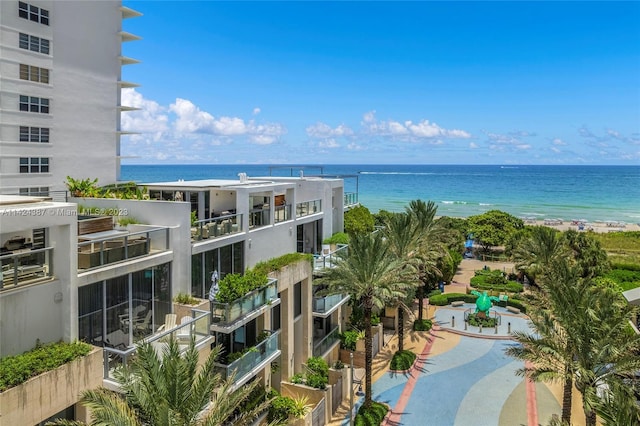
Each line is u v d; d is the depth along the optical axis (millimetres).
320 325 30938
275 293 22672
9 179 37438
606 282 38875
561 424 16812
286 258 25984
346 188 194625
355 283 24406
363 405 24844
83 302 14625
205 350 17375
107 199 20375
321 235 33062
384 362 31609
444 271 46125
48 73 40406
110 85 47406
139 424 11227
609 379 18250
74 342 13844
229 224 22188
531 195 167500
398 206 140875
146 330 17078
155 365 12172
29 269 13484
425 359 32281
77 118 43562
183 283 18703
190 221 18984
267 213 25922
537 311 22734
